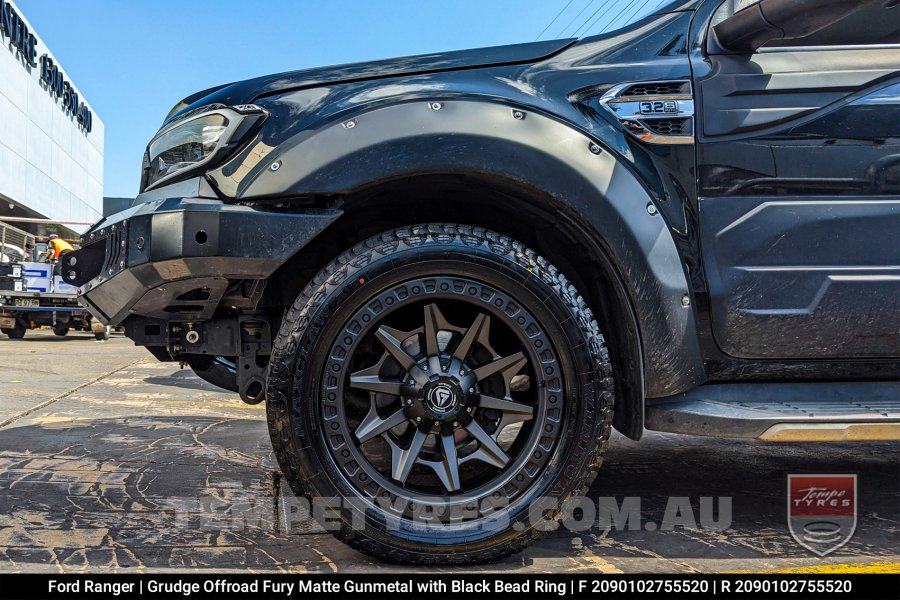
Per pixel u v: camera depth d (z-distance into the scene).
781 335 1.73
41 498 2.12
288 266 1.89
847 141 1.75
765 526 1.97
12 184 32.75
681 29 1.84
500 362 1.64
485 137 1.62
